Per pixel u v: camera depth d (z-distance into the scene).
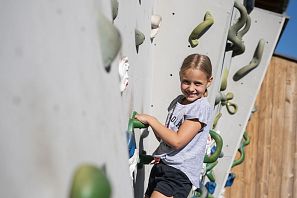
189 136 2.09
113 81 1.22
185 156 2.15
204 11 2.88
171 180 2.16
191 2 2.89
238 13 3.89
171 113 2.24
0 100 0.65
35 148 0.70
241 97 4.29
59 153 0.77
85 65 0.96
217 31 2.87
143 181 2.69
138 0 2.27
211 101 2.86
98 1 1.12
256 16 4.34
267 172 7.83
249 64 4.25
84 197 0.80
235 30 3.65
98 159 0.95
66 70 0.85
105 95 1.10
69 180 0.80
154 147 2.87
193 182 2.18
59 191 0.76
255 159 7.86
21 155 0.67
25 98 0.70
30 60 0.73
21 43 0.71
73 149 0.83
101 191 0.84
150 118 2.08
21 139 0.68
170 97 2.89
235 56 4.28
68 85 0.85
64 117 0.81
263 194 7.73
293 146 7.93
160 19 2.82
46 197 0.72
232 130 4.29
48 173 0.73
